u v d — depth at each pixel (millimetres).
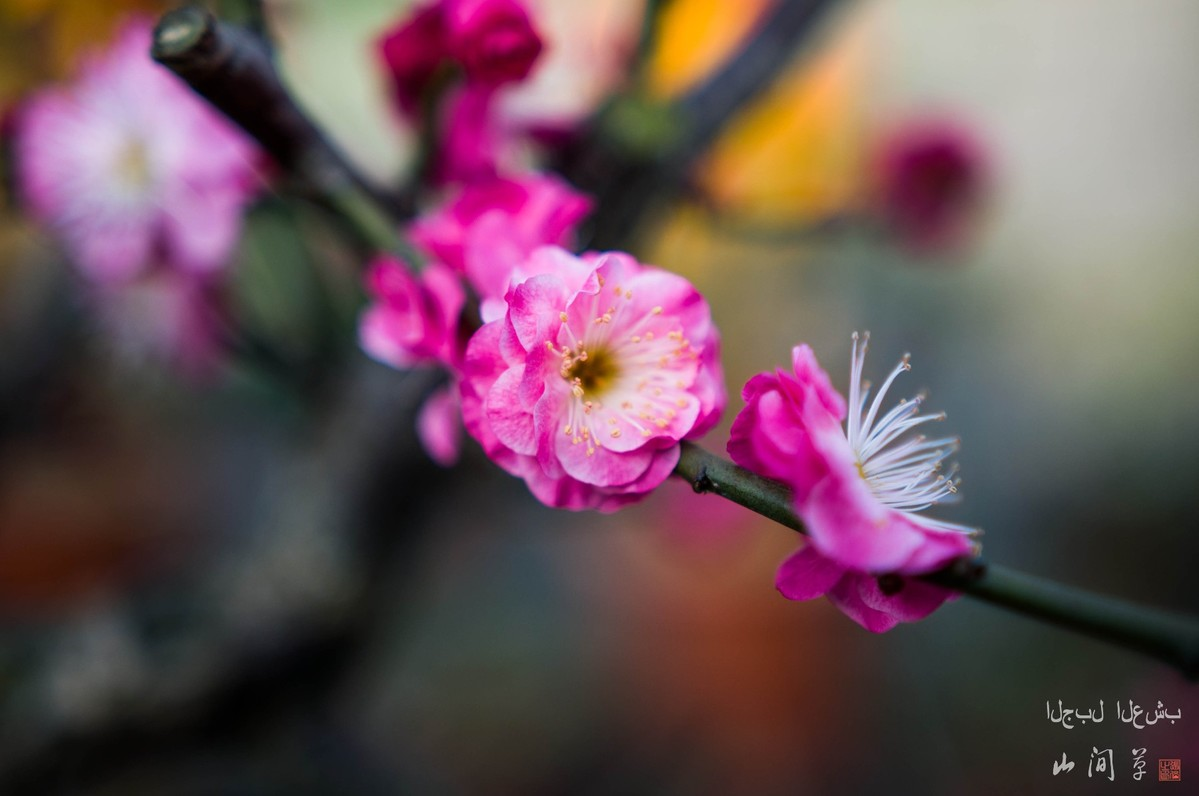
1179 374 837
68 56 285
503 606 643
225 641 308
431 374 278
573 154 277
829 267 592
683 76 315
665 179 285
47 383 417
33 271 400
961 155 394
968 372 808
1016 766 577
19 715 309
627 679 617
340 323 307
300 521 319
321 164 243
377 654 413
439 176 256
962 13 815
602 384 224
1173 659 206
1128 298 887
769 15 289
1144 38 953
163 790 377
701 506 534
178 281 285
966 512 748
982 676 633
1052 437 805
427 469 306
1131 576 708
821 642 634
